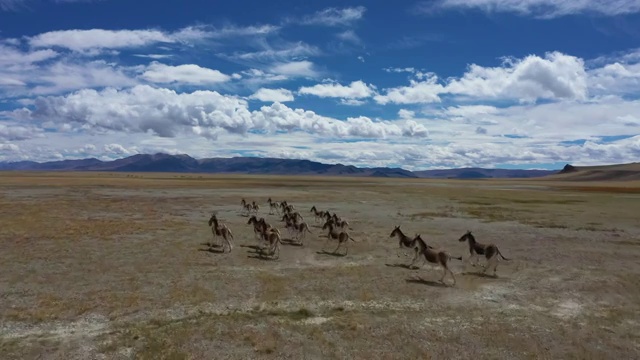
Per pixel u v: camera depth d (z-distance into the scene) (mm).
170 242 25453
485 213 45062
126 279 17609
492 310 15352
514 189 109625
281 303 15406
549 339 12906
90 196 57375
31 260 20219
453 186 128250
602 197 73625
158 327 12938
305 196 67188
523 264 22344
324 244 26828
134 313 13977
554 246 27234
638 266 22234
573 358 11781
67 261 20266
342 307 15164
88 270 18828
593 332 13516
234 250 23984
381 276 19375
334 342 12273
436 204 55562
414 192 83438
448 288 17828
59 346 11500
